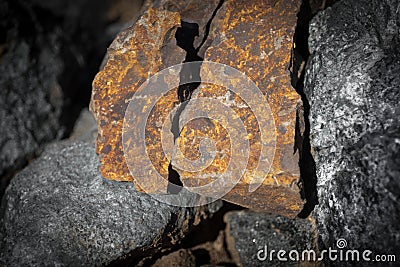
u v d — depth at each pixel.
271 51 0.31
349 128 0.30
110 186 0.32
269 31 0.32
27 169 0.37
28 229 0.32
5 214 0.35
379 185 0.28
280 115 0.31
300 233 0.33
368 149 0.29
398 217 0.27
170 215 0.32
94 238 0.31
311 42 0.34
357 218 0.29
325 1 0.34
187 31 0.33
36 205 0.33
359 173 0.29
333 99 0.31
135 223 0.31
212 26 0.33
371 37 0.32
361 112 0.30
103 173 0.32
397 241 0.27
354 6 0.33
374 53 0.31
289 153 0.30
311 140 0.32
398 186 0.27
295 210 0.31
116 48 0.32
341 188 0.30
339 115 0.31
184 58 0.32
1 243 0.33
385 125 0.29
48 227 0.31
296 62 0.33
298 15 0.32
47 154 0.38
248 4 0.32
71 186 0.34
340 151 0.30
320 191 0.31
